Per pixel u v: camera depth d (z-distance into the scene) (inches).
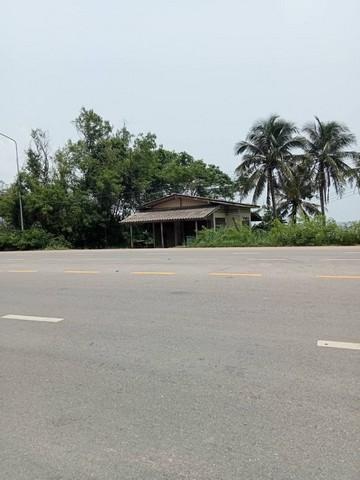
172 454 108.0
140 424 124.1
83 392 148.6
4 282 433.4
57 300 317.4
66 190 1603.1
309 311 243.8
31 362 182.4
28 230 1414.9
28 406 139.5
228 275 399.5
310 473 98.0
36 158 1678.2
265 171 1499.8
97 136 1694.1
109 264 564.1
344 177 1469.0
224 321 231.1
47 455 110.4
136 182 1706.4
